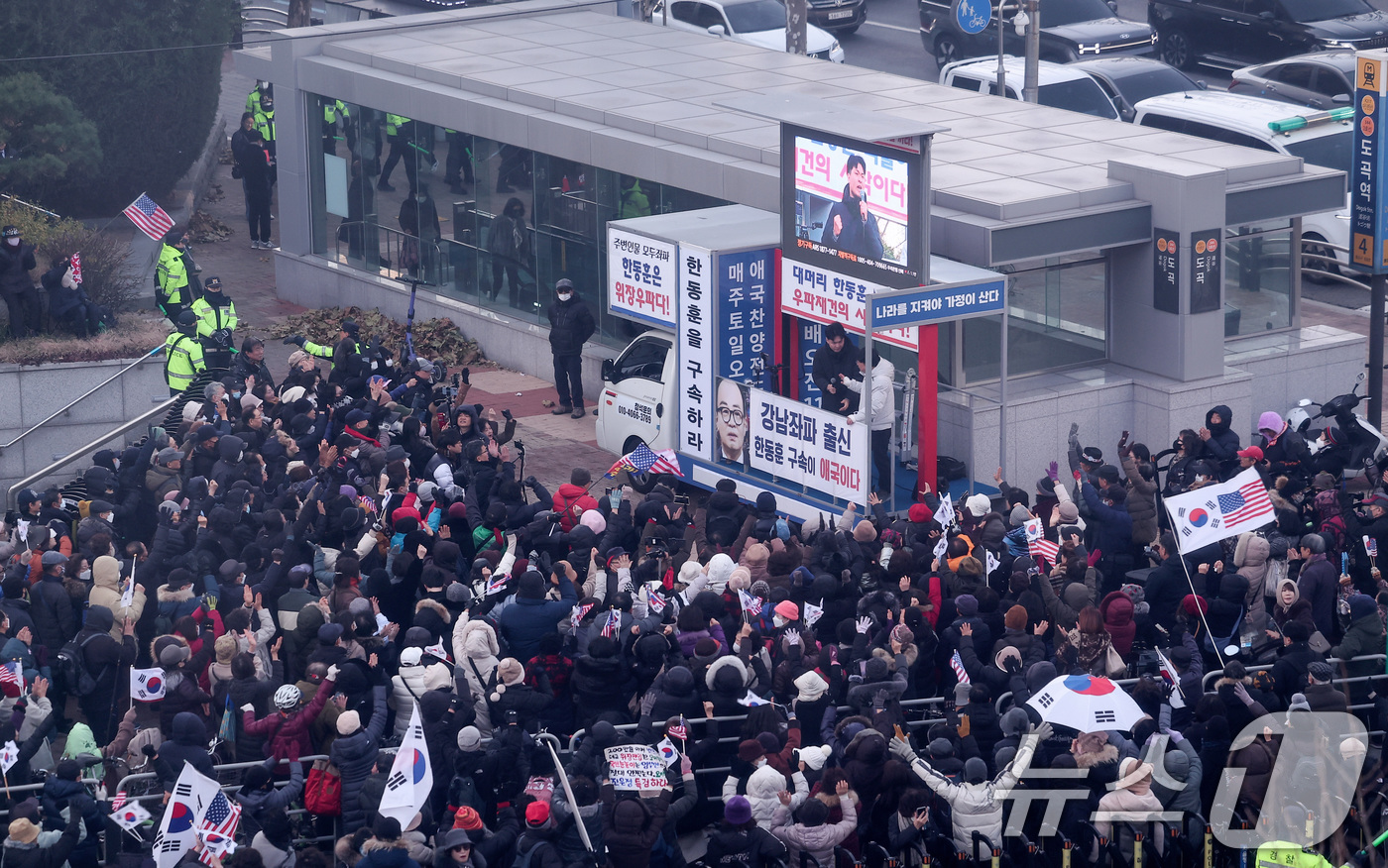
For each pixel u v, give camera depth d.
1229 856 11.48
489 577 14.71
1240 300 20.72
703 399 19.62
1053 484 16.41
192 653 12.83
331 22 39.03
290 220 28.66
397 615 14.83
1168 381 19.34
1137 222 19.08
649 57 26.41
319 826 11.72
